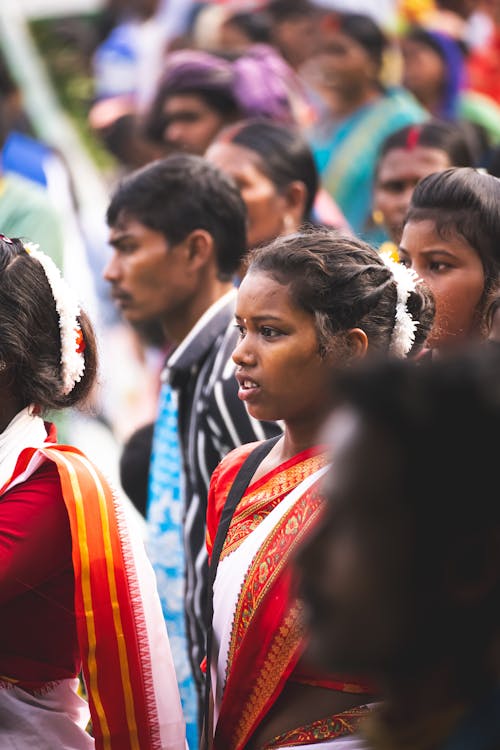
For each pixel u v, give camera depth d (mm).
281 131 7570
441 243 5039
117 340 11258
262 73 9344
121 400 10945
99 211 12609
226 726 3916
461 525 1956
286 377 3992
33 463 4215
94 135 13453
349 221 10422
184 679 6000
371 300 3984
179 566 6105
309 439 4051
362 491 1990
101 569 4152
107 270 6305
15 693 4191
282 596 3807
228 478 4312
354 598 2014
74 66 14055
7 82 11031
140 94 13055
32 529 4141
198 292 6211
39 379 4242
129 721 4156
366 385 1985
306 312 3967
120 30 13680
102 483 4258
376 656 2033
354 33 10562
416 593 1980
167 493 6160
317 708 3762
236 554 3992
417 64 11555
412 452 1955
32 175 10398
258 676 3836
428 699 2111
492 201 5023
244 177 7344
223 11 13164
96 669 4137
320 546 2084
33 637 4207
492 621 2002
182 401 6039
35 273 4270
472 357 2012
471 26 12469
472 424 1947
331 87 10672
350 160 10406
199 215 6145
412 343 4184
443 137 7711
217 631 4020
